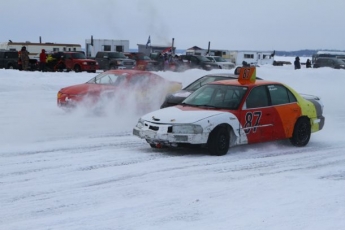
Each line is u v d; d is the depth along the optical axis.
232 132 8.87
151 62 34.41
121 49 46.00
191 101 9.55
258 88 9.36
